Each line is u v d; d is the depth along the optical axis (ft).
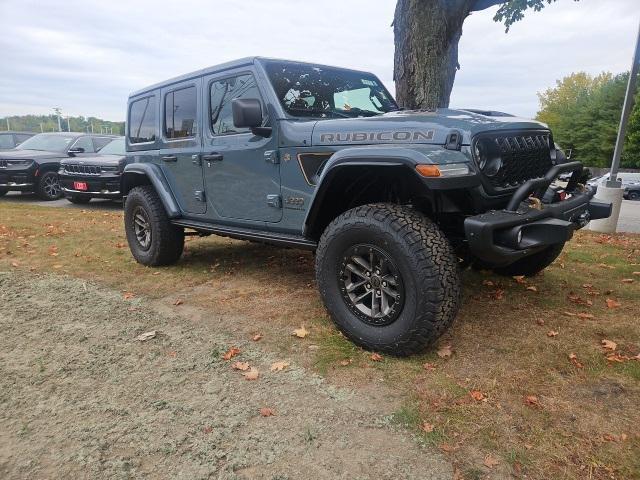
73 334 10.43
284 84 11.79
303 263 16.55
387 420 7.14
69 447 6.61
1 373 8.70
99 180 32.94
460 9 18.37
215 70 13.00
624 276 14.69
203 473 6.10
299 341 9.95
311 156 10.52
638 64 24.94
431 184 8.06
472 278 14.11
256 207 12.13
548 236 8.71
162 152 15.14
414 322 8.50
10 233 22.24
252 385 8.23
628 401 7.59
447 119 9.43
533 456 6.31
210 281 14.44
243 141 12.14
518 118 10.87
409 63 18.80
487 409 7.36
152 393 8.00
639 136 130.52
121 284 14.20
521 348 9.47
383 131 9.45
